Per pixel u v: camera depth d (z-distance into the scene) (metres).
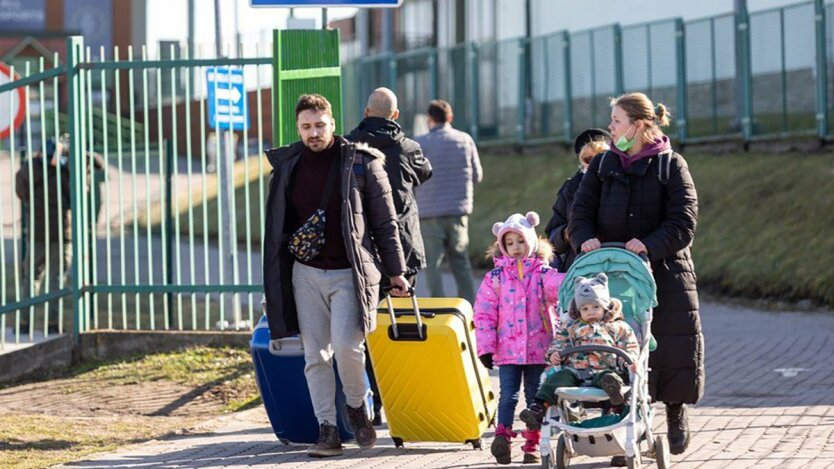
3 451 16.47
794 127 39.44
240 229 45.62
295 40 20.98
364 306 15.02
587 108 49.97
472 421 15.45
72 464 15.41
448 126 24.19
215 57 22.50
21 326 25.80
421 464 14.93
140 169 53.75
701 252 32.97
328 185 15.27
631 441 12.89
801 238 31.19
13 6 97.31
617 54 48.12
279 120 20.86
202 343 22.47
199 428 17.75
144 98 23.84
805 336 24.69
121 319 28.84
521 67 53.78
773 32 40.34
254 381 20.50
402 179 17.81
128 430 17.86
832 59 38.03
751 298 29.84
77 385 21.00
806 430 16.20
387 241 15.38
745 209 34.44
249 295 22.86
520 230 14.73
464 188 24.09
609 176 14.13
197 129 51.38
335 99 20.95
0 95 24.62
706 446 15.45
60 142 26.53
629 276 13.52
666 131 45.16
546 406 13.13
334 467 14.88
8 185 45.72
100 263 40.38
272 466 14.99
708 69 43.50
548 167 47.09
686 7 52.28
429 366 15.15
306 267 15.30
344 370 15.33
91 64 22.91
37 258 26.83
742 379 20.45
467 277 24.28
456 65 58.25
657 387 14.07
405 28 71.94
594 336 13.09
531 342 14.73
